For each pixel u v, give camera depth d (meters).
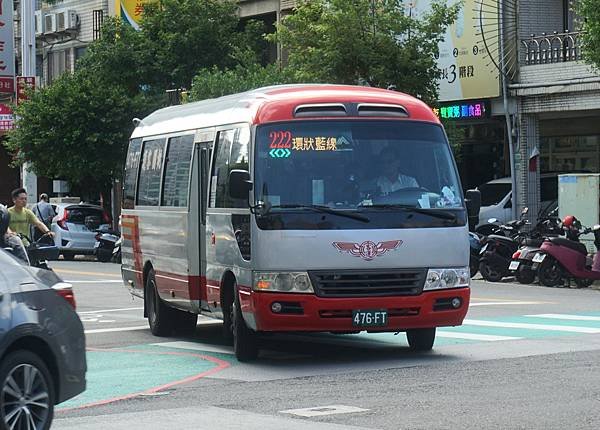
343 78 33.81
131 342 17.58
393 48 33.28
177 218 17.28
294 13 38.50
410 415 10.59
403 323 14.20
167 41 43.50
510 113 34.56
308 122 14.55
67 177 45.22
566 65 32.91
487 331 17.44
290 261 13.96
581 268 26.11
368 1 33.53
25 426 9.21
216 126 16.00
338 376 13.28
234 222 14.84
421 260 14.27
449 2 35.69
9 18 50.25
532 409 10.70
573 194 29.34
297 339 17.38
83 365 9.92
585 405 10.85
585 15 25.38
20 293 9.30
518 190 34.09
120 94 43.84
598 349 14.99
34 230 27.92
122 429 10.34
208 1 43.84
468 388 12.03
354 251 14.04
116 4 49.94
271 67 37.50
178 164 17.47
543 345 15.56
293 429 10.10
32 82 48.62
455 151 34.44
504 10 34.31
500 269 28.14
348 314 14.02
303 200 14.18
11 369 9.10
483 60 34.78
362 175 14.41
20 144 44.84
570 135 34.59
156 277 18.31
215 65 39.38
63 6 57.09
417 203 14.45
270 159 14.35
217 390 12.53
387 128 14.73
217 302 15.63
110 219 42.94
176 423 10.56
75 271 34.84
